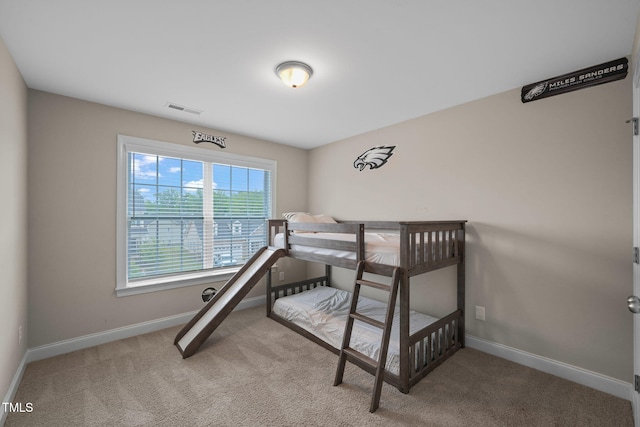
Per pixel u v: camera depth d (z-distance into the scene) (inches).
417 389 78.5
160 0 55.9
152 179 120.8
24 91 87.9
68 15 59.8
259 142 154.8
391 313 75.2
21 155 84.0
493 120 98.7
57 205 97.8
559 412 69.2
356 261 89.5
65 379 82.9
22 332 85.7
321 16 60.8
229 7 58.0
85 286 103.2
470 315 104.0
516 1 56.0
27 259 91.4
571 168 83.2
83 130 103.1
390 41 69.6
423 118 118.9
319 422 65.9
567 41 68.8
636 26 62.2
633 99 65.8
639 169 59.5
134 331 113.4
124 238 111.7
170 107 110.7
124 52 74.1
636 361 66.5
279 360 94.2
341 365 80.8
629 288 74.5
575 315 82.4
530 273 90.7
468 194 104.8
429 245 88.0
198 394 76.2
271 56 76.4
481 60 77.4
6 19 60.5
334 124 130.8
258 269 114.0
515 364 91.7
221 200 142.4
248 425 65.1
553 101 86.6
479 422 65.9
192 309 129.5
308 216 146.6
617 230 76.2
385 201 133.7
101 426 64.7
